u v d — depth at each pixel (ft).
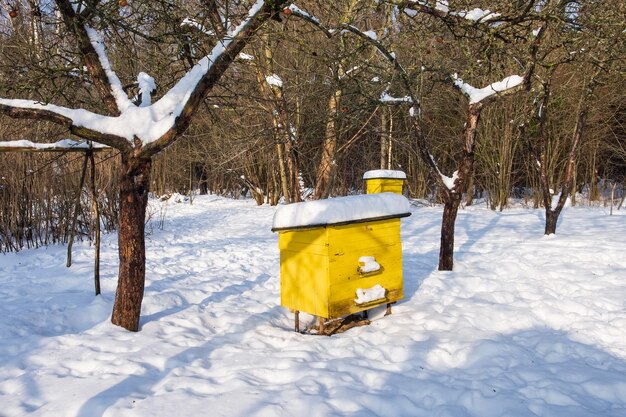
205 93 16.72
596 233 36.86
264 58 31.89
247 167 74.28
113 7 17.38
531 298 21.08
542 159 36.35
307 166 43.14
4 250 37.06
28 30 21.88
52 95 18.08
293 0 16.56
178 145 78.43
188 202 85.81
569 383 13.12
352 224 17.35
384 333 17.20
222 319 19.81
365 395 12.30
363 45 25.12
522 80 23.27
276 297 23.08
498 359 14.58
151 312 20.62
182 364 14.90
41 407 12.05
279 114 29.81
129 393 12.68
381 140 56.24
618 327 17.29
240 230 51.44
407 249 34.71
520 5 21.85
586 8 22.67
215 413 11.43
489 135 65.05
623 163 78.38
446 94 58.75
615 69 28.12
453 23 22.44
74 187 39.93
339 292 17.03
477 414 11.82
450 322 17.97
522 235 37.99
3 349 15.97
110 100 17.81
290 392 12.46
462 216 52.03
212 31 20.97
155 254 35.76
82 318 19.65
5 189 37.14
